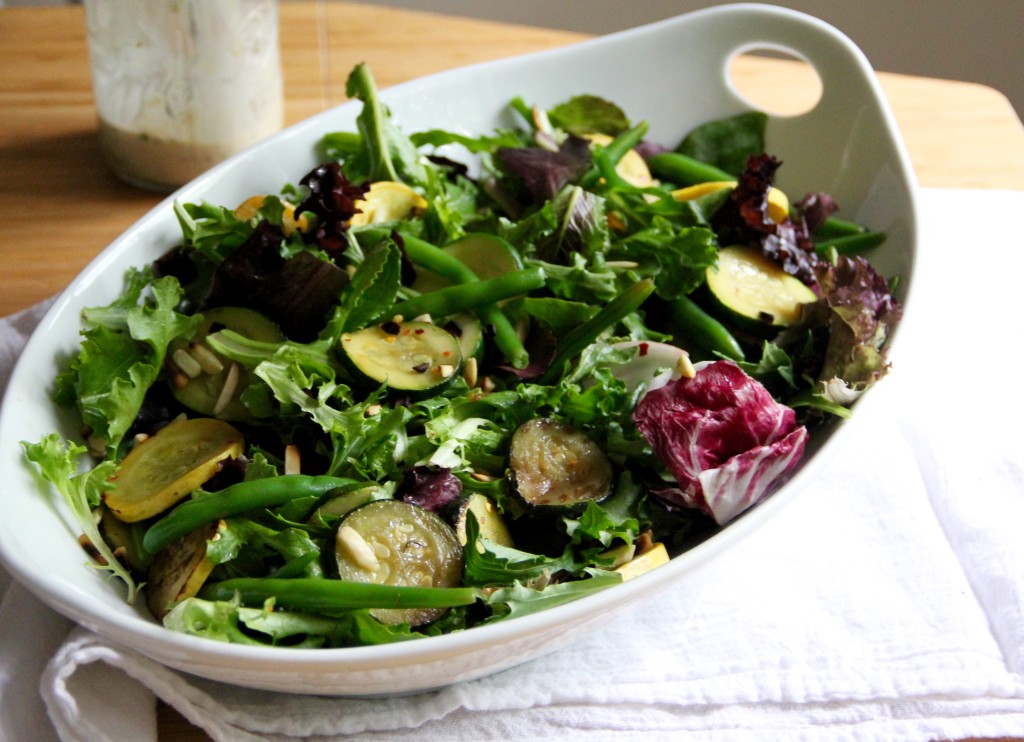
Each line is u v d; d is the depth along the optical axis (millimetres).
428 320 605
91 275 584
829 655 565
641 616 575
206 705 523
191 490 542
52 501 523
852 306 607
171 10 726
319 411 554
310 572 521
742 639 570
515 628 476
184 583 515
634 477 583
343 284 596
